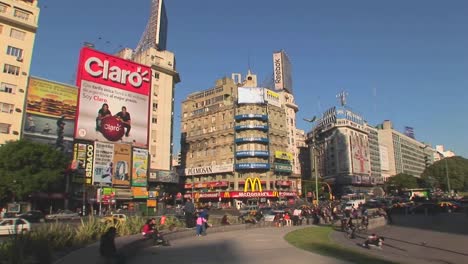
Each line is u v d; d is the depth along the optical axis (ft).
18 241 35.83
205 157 345.51
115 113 234.58
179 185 350.23
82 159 209.46
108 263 38.47
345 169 472.85
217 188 320.70
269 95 345.92
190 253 52.65
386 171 607.37
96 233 59.57
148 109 255.70
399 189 492.13
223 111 339.16
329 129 498.69
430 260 46.98
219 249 57.00
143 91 254.68
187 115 375.25
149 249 57.11
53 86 203.82
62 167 169.99
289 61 436.35
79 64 223.71
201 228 80.33
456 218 127.54
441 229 91.76
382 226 106.52
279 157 328.29
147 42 305.32
